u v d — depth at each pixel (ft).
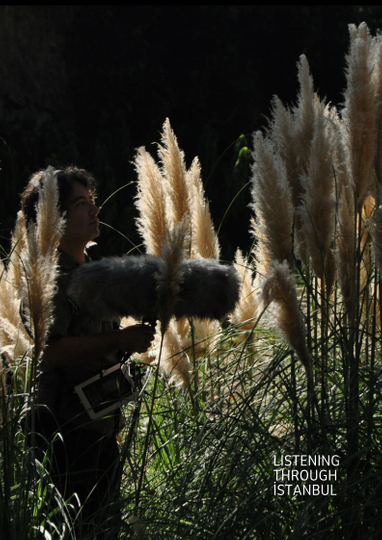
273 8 72.28
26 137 53.88
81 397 14.07
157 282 11.96
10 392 14.87
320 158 13.98
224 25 69.31
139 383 15.89
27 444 13.99
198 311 12.62
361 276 17.98
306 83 15.46
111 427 14.75
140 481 13.33
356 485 13.06
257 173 13.53
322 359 14.34
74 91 67.82
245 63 71.10
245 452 13.99
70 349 13.69
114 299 12.32
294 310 12.20
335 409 14.37
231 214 53.06
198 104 68.03
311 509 12.75
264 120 71.00
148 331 13.65
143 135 67.77
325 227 14.20
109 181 51.24
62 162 53.06
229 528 12.47
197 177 21.70
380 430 14.32
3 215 42.57
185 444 15.58
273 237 13.58
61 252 14.93
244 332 20.01
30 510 12.77
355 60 14.85
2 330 16.51
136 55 68.49
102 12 67.51
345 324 15.16
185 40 68.95
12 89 63.26
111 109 67.46
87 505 14.19
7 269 17.89
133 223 50.90
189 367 17.67
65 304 14.01
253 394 14.53
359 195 15.19
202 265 12.62
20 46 63.98
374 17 79.61
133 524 12.50
